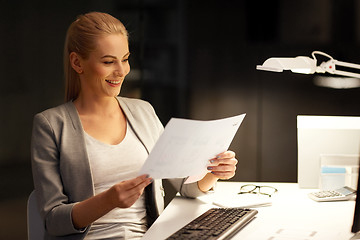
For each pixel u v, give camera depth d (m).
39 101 2.81
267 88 2.62
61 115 1.69
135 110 1.85
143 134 1.80
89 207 1.48
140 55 2.71
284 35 2.58
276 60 1.90
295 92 2.61
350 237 1.39
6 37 2.78
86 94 1.74
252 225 1.51
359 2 2.50
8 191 2.86
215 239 1.32
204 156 1.52
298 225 1.51
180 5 2.65
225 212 1.57
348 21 2.52
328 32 2.55
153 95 2.72
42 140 1.64
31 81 2.80
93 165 1.66
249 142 2.67
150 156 1.30
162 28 2.68
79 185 1.63
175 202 1.81
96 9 2.72
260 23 2.59
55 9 2.75
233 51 2.63
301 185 2.01
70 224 1.50
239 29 2.61
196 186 1.82
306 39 2.57
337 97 2.57
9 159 2.84
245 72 2.63
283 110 2.63
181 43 2.67
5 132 2.83
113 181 1.69
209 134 1.42
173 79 2.70
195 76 2.68
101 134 1.73
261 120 2.65
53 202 1.58
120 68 1.67
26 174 2.85
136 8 2.69
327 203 1.79
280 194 1.92
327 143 1.98
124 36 1.70
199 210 1.70
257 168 2.68
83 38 1.66
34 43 2.78
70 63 1.75
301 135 1.99
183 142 1.35
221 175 1.68
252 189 1.99
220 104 2.67
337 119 2.00
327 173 1.94
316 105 2.60
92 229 1.60
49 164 1.63
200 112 2.69
